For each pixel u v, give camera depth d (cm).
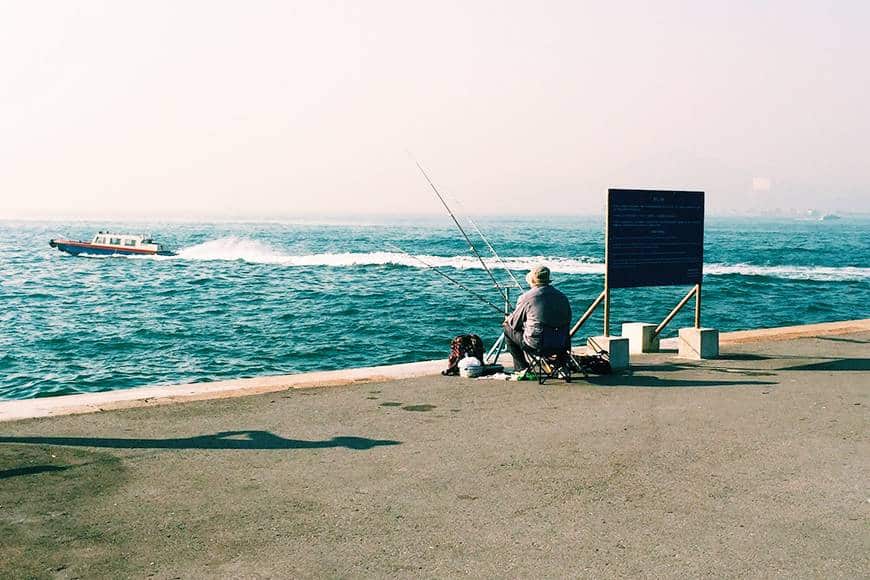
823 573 366
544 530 420
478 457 553
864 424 641
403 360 2603
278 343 2955
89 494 477
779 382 813
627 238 924
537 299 821
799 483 495
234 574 368
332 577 365
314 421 658
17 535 414
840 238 15312
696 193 970
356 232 19225
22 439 598
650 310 3869
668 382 820
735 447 577
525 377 838
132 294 4838
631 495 474
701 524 427
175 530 421
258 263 7319
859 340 1099
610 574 366
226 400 740
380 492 480
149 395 755
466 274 6009
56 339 3097
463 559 384
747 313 3778
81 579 363
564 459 548
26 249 10550
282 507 455
